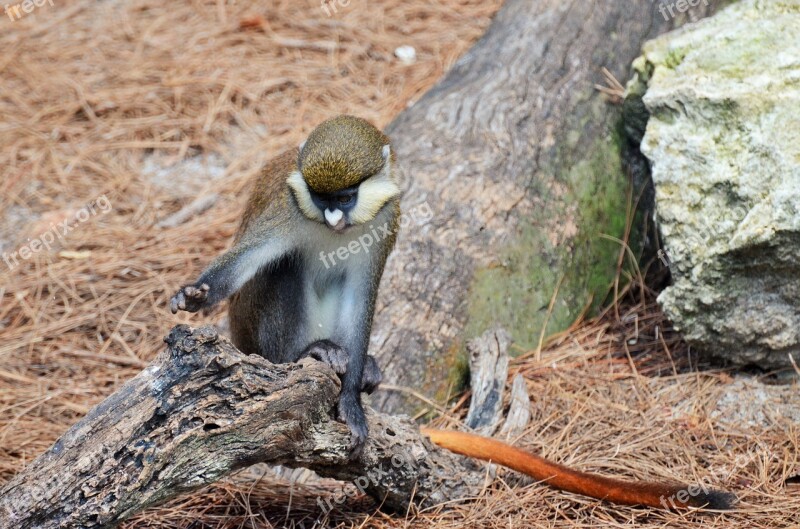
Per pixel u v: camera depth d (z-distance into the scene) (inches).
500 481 359.9
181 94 636.1
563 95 514.3
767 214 387.2
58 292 497.7
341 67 661.9
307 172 317.4
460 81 537.0
